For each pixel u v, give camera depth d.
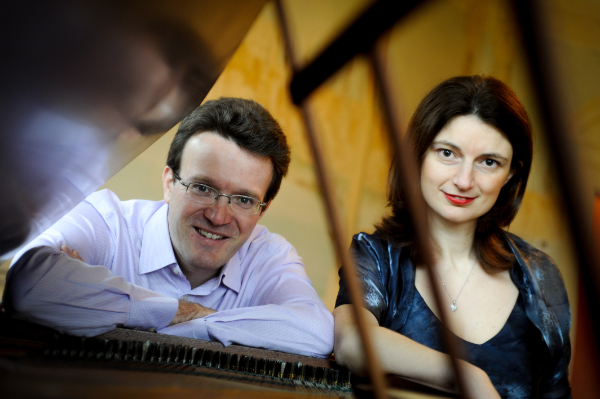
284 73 4.29
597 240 0.20
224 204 1.45
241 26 0.86
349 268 0.38
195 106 1.01
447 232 1.47
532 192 4.75
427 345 1.37
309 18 4.51
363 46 0.28
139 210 1.63
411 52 4.95
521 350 1.37
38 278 1.14
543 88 0.19
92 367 0.66
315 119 0.35
